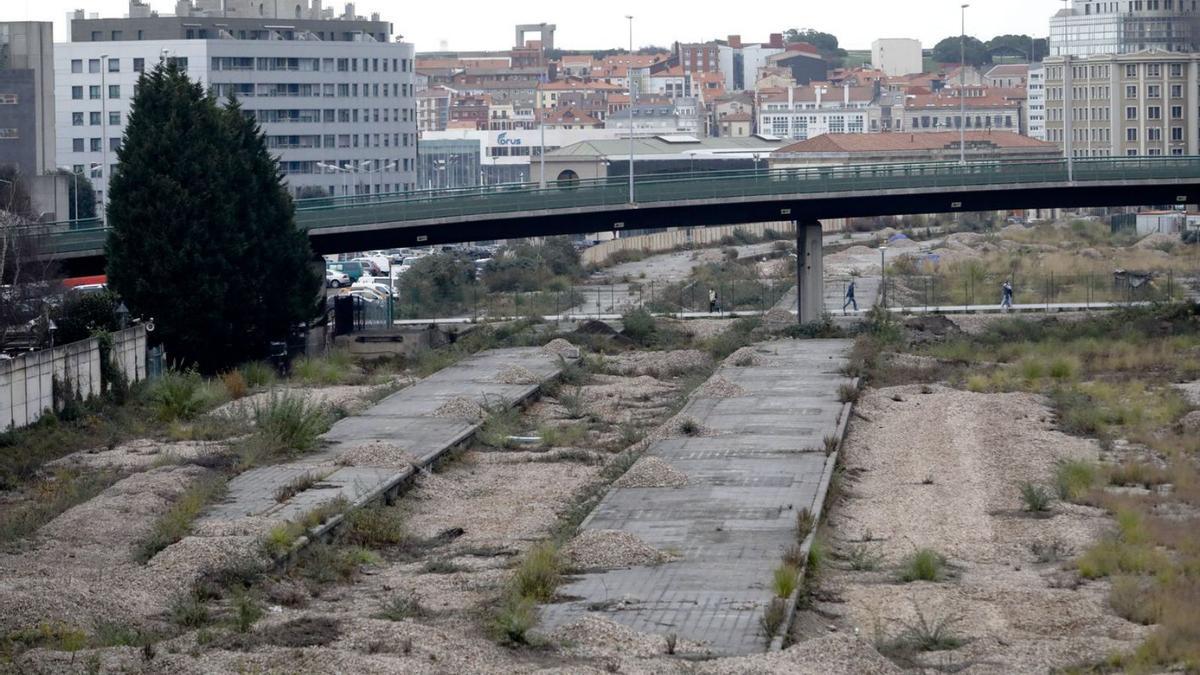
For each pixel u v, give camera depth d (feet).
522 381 233.35
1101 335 288.30
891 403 213.87
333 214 280.10
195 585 115.24
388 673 91.15
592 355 275.80
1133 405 210.38
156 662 94.32
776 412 199.21
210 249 250.37
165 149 249.96
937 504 150.00
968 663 98.78
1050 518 143.43
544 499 155.43
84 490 155.22
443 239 294.25
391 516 143.43
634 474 154.20
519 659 96.32
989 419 200.03
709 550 126.31
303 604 114.42
